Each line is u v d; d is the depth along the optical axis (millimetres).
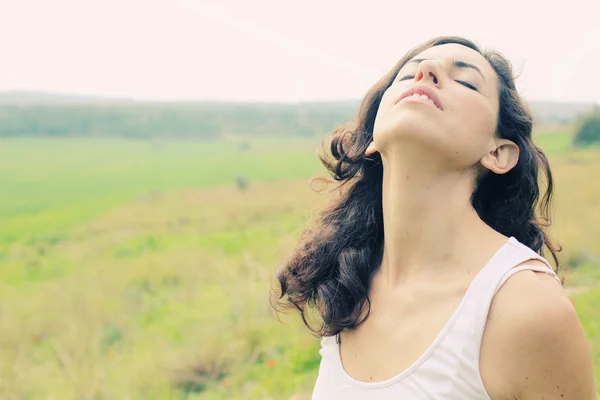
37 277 12906
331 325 1986
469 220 1849
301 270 2264
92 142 83000
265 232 14766
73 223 21875
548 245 2285
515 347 1567
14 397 5770
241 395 5238
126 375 5879
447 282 1778
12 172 47469
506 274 1646
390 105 1901
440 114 1778
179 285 9641
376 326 1897
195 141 85500
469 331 1616
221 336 6238
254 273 8852
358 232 2213
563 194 13070
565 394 1571
